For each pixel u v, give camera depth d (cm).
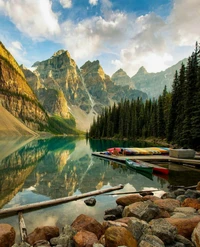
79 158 3803
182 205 1213
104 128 13375
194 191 1454
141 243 718
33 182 1992
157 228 790
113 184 1950
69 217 1145
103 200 1451
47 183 1964
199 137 4350
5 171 2519
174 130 5922
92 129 15150
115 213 1168
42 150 5288
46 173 2445
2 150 5022
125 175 2364
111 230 758
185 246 750
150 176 2292
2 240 785
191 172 2514
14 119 19238
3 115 17838
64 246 775
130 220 852
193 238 779
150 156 3562
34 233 879
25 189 1742
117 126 12781
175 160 3158
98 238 887
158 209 1040
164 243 751
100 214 1191
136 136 10619
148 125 9925
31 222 1075
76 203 1377
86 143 8356
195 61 5256
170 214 1074
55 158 3781
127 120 11456
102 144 7600
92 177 2252
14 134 16038
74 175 2355
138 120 10888
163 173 2411
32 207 1265
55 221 1092
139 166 2567
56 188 1789
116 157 3500
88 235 821
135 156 3581
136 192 1661
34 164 3080
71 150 5403
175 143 5475
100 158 3797
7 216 1148
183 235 836
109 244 729
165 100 8169
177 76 6562
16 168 2730
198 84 4853
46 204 1316
